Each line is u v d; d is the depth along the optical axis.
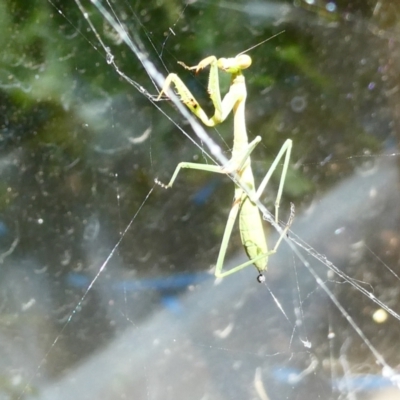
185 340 0.19
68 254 0.19
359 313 0.19
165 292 0.20
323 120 0.21
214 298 0.20
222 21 0.19
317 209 0.21
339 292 0.20
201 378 0.18
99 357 0.18
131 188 0.20
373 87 0.20
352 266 0.20
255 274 0.20
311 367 0.18
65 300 0.19
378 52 0.20
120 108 0.20
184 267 0.20
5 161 0.19
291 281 0.20
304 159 0.21
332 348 0.19
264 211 0.17
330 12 0.20
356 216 0.21
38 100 0.19
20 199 0.19
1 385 0.17
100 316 0.19
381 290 0.19
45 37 0.19
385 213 0.20
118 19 0.18
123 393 0.17
